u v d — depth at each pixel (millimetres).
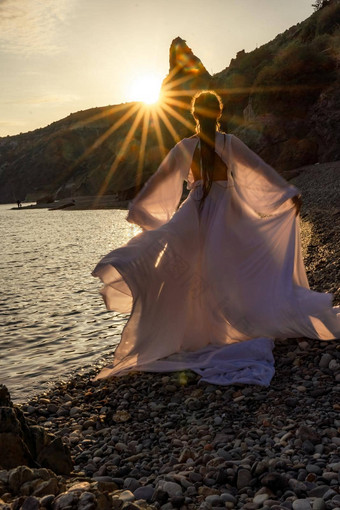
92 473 3299
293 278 5297
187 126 68938
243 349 4781
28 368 6191
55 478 2523
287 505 2537
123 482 3051
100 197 82125
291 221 5238
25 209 87312
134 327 4707
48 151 197375
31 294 11039
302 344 5012
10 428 2951
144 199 5160
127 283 4500
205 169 4922
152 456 3424
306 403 3908
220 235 4902
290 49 39062
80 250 19422
